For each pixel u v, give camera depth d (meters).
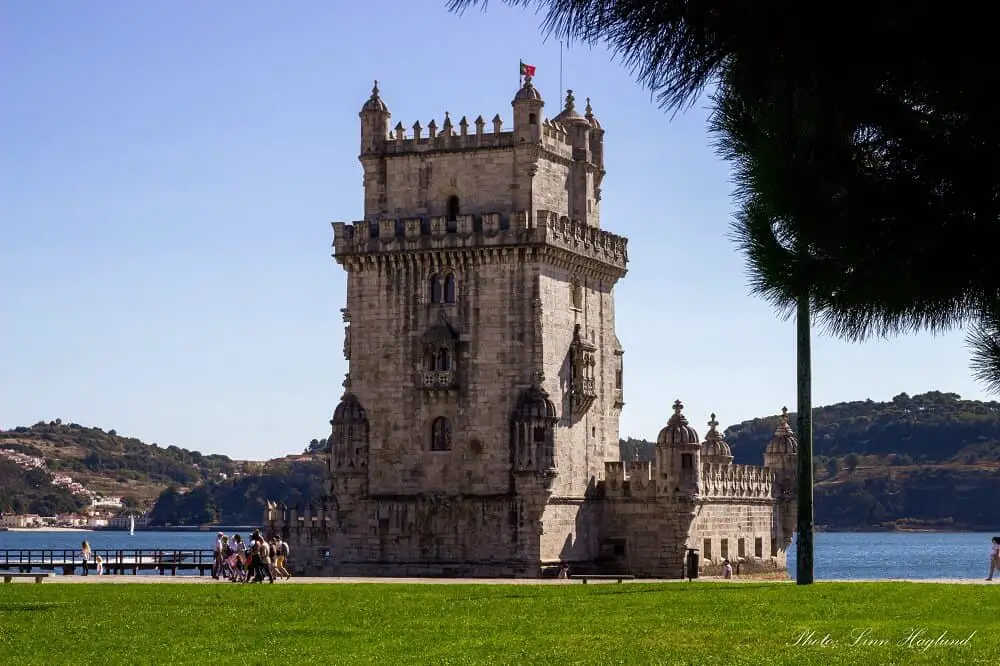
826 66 27.02
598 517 111.19
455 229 107.12
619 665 45.50
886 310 29.11
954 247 28.23
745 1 26.59
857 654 46.75
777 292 29.72
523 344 104.69
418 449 106.75
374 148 110.50
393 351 107.94
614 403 114.38
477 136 107.81
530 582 86.69
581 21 26.95
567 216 109.62
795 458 127.94
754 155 29.02
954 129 28.19
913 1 26.22
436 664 46.06
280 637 52.91
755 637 50.81
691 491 108.81
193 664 46.81
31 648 50.44
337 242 109.44
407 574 105.56
